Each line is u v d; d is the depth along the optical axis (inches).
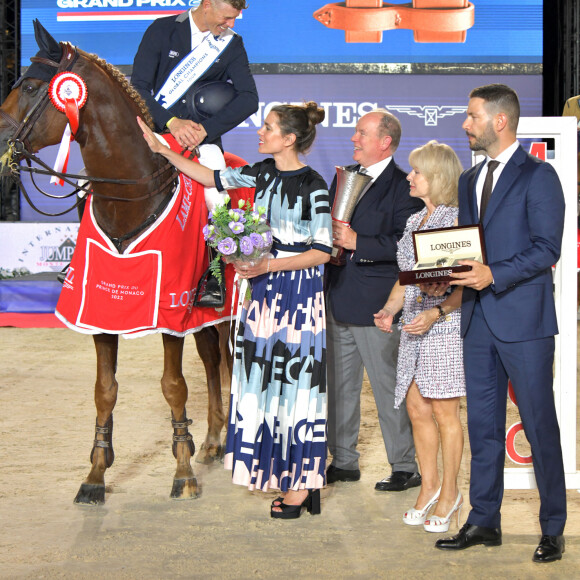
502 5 399.9
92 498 148.6
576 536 133.3
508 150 122.7
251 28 404.2
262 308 138.7
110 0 408.2
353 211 153.2
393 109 405.4
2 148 138.4
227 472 171.8
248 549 127.7
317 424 139.6
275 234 139.3
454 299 130.6
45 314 384.2
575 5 437.7
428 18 399.9
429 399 138.6
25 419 214.7
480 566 121.1
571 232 140.8
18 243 403.5
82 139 141.6
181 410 154.5
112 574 117.6
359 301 157.0
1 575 117.0
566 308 142.9
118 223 143.7
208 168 149.1
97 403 150.9
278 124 137.3
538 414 122.2
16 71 445.4
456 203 135.9
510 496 155.3
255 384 137.5
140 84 163.3
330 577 116.9
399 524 139.9
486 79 403.2
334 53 403.9
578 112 184.5
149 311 143.0
